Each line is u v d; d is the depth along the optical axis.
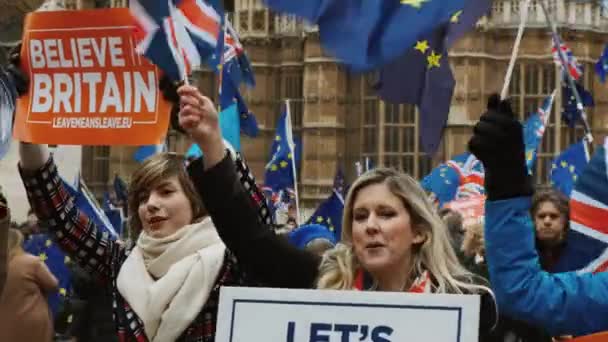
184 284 6.44
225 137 11.78
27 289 7.85
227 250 6.58
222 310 4.97
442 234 5.52
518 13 50.31
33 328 7.84
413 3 6.28
